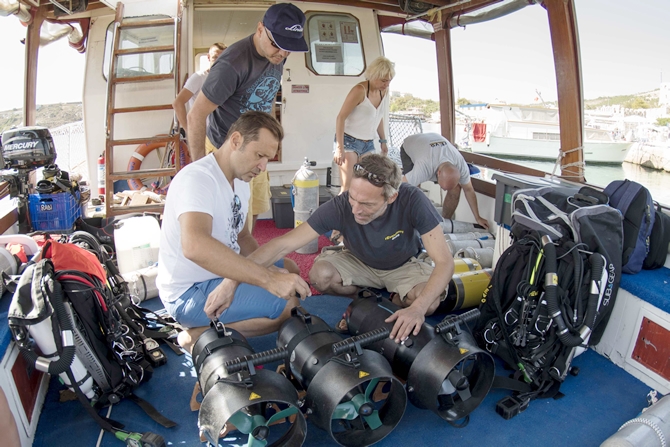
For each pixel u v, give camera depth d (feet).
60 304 7.18
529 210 9.97
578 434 8.02
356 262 10.47
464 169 15.10
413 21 20.33
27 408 7.66
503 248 12.60
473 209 15.62
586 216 9.16
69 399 8.52
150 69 18.70
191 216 7.51
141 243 12.87
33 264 8.03
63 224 14.10
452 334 7.69
